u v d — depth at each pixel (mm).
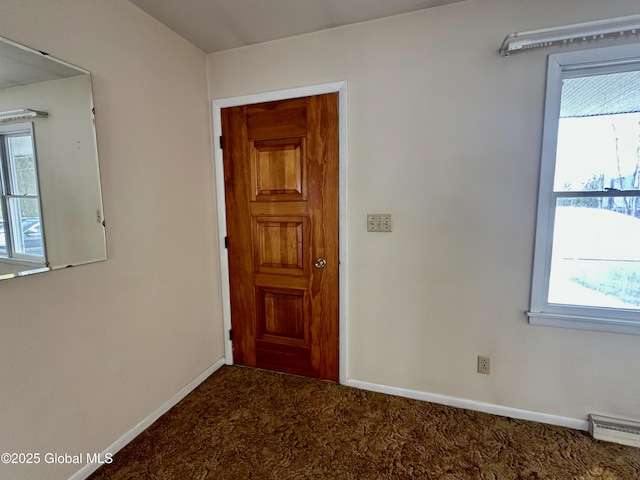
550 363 1794
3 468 1198
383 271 2051
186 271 2127
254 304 2396
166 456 1617
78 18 1411
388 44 1876
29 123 1242
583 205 1692
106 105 1553
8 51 1169
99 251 1533
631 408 1688
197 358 2244
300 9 1755
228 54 2207
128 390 1713
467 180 1828
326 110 2039
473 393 1952
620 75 1585
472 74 1754
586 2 1550
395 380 2107
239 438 1734
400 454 1615
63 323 1388
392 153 1943
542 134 1679
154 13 1769
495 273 1838
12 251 1196
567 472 1495
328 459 1590
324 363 2273
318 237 2170
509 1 1655
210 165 2340
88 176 1477
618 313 1670
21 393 1244
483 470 1515
